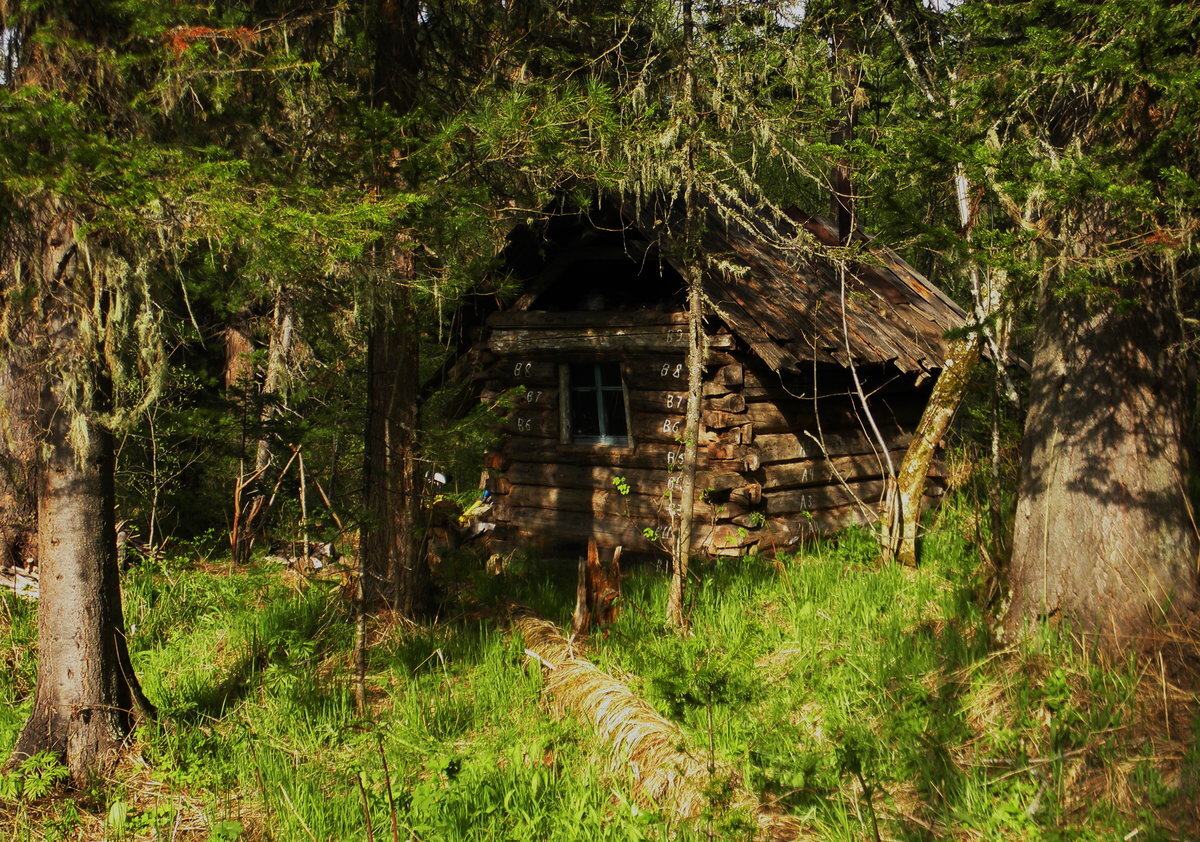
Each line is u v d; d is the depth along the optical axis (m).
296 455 9.92
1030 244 5.48
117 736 5.84
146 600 8.69
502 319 11.65
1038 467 6.49
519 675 7.01
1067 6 5.11
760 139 8.40
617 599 8.32
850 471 11.49
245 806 5.45
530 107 6.71
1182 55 4.83
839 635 7.41
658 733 5.73
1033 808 4.75
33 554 9.52
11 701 6.78
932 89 9.47
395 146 6.56
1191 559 5.94
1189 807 4.52
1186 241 4.93
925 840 4.68
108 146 4.62
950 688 6.05
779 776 5.34
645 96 8.00
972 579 8.04
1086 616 6.04
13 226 5.03
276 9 7.20
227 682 7.02
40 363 5.41
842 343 10.32
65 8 5.13
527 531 11.67
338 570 9.39
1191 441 6.48
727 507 9.98
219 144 6.23
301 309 7.46
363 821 5.15
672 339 10.16
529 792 5.25
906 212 5.43
